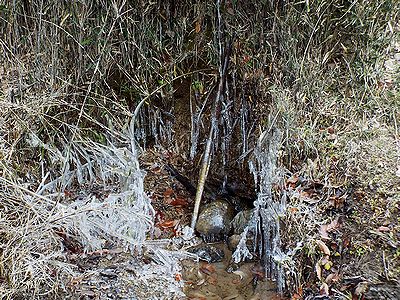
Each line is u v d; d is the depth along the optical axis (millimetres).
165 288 2359
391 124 2717
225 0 2936
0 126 2545
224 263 2604
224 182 3043
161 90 3201
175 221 2893
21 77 2701
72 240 2488
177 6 3127
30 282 2057
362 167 2445
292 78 2811
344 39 2992
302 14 2789
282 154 2547
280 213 2395
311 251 2209
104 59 2967
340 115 2725
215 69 3092
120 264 2434
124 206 2564
